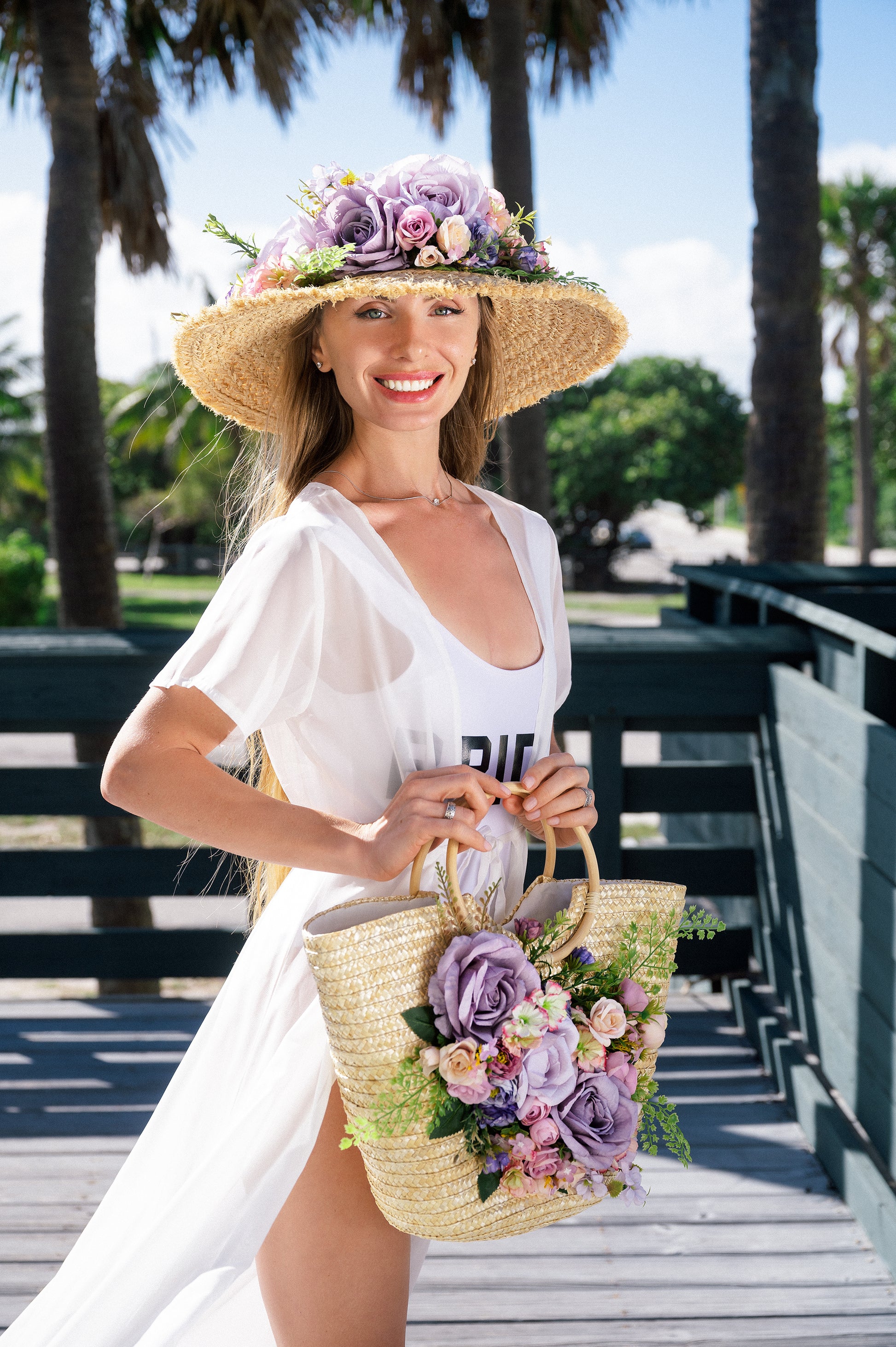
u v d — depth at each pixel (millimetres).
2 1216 2371
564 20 6102
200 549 33812
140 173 5805
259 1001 1353
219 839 1188
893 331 29469
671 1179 2502
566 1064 1172
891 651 2287
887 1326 2010
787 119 5090
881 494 48250
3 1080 3014
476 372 1655
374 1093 1144
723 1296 2098
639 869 3410
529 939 1238
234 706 1194
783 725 3080
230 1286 1259
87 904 6977
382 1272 1287
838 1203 2398
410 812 1175
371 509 1389
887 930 2287
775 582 4078
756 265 5234
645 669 3264
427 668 1262
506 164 5250
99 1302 1227
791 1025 3076
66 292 4797
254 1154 1236
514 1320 2033
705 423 30172
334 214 1336
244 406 1601
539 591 1466
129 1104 2881
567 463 30297
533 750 1367
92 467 4895
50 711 3268
